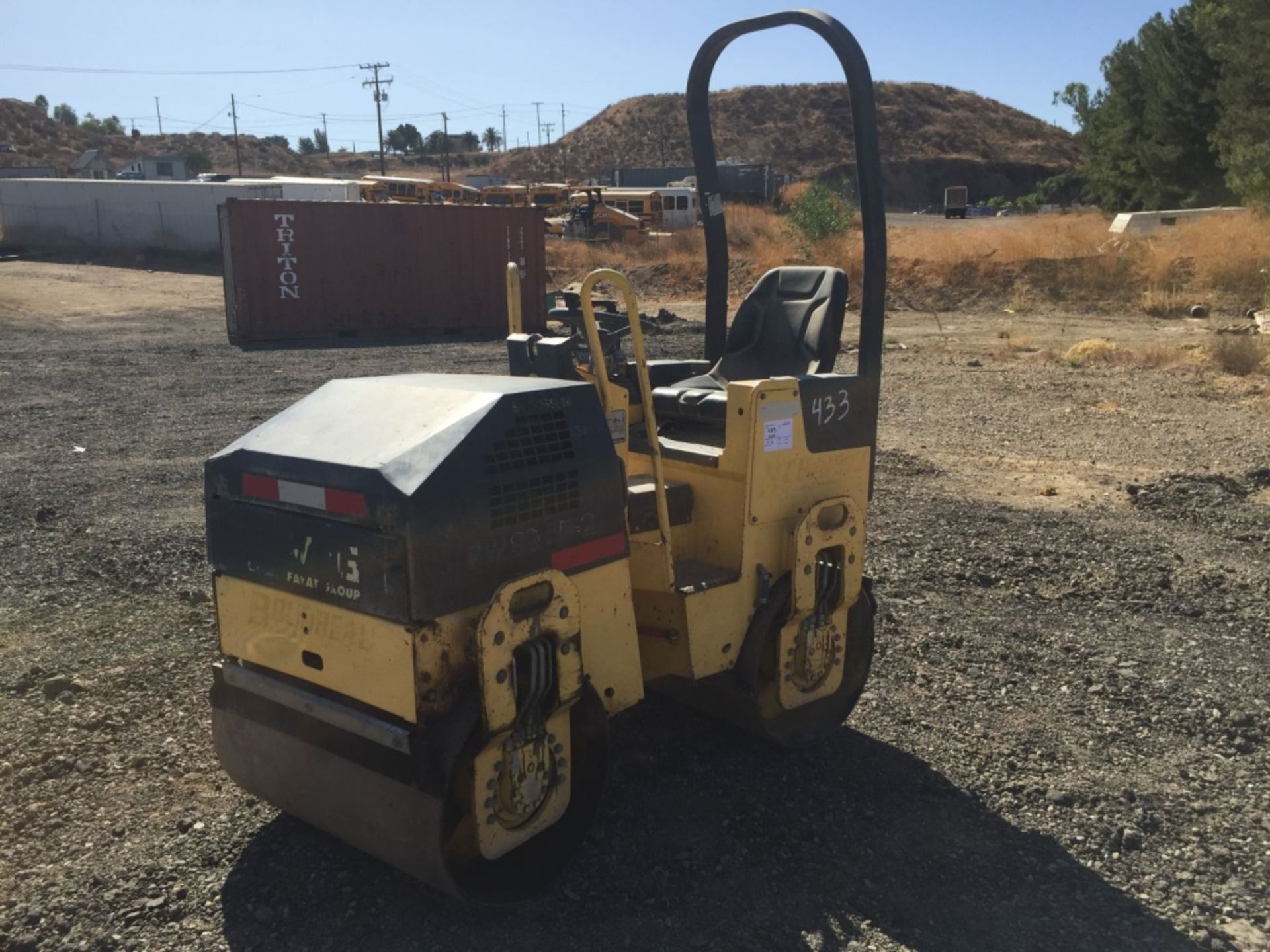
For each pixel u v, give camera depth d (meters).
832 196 31.33
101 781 4.07
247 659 3.32
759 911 3.33
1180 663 5.46
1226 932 3.29
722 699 4.29
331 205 21.44
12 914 3.24
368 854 3.39
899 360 17.62
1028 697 5.03
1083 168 50.19
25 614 5.90
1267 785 4.24
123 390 14.24
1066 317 23.92
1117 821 3.91
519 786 3.12
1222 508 8.46
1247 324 21.23
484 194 48.34
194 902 3.32
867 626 4.47
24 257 39.66
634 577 3.68
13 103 117.88
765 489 3.81
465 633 2.95
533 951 3.12
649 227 45.16
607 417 3.50
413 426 3.05
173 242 39.81
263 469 3.12
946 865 3.61
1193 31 36.19
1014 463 10.25
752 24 4.17
